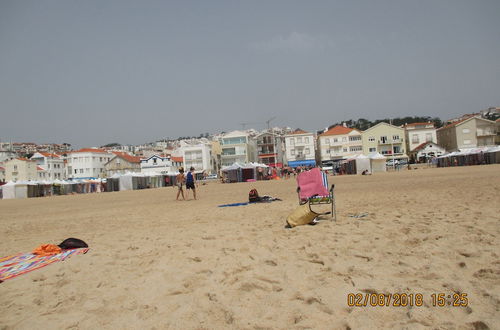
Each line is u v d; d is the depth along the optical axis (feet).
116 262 17.25
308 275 12.98
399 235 18.30
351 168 160.76
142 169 288.30
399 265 13.43
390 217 24.40
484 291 10.37
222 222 28.32
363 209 30.30
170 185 187.11
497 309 9.29
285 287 11.96
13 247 24.21
